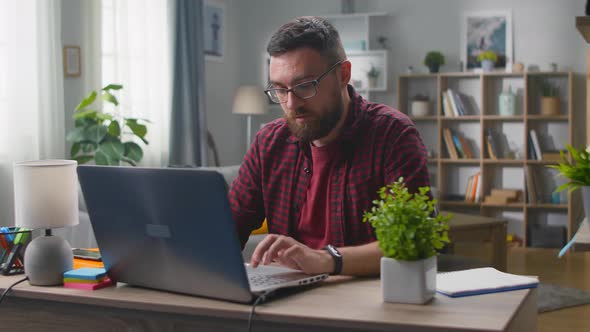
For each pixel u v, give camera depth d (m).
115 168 1.54
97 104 5.04
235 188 2.05
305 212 1.94
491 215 6.67
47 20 4.50
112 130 4.62
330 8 7.05
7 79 4.30
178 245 1.48
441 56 6.55
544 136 6.52
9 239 1.86
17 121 4.33
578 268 5.42
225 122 7.02
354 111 1.87
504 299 1.44
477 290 1.48
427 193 1.76
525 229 6.34
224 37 6.97
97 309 1.57
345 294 1.50
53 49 4.55
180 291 1.53
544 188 6.46
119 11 5.25
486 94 6.62
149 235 1.53
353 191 1.86
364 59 6.86
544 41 6.46
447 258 2.95
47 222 1.73
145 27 5.48
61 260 1.68
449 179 6.84
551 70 6.35
